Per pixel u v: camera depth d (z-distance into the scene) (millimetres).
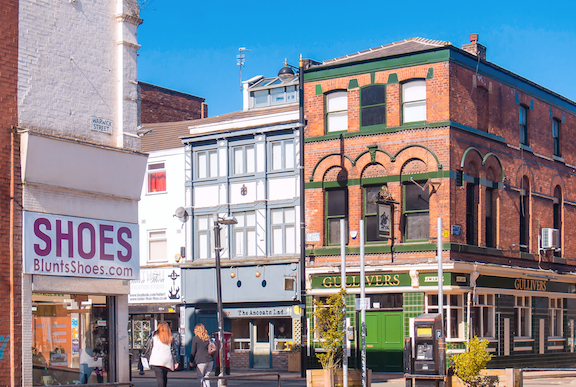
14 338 17109
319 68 31891
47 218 18016
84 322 18938
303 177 31188
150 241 36562
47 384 17797
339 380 21578
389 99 30359
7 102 17484
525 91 34375
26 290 17484
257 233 33469
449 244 28750
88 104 19344
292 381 26703
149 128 40594
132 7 20438
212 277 34500
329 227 31438
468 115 30453
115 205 19797
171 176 36219
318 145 31672
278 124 33062
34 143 17578
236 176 34281
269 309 33062
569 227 37250
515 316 32719
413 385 20234
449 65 29516
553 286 35344
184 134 37719
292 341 32625
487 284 30562
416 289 29016
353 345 30375
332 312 22141
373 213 30562
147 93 45469
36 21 18266
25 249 17484
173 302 35469
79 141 18547
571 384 25734
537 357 33688
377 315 30172
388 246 29844
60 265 18172
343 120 31531
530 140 34562
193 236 35250
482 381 19906
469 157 30344
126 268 19828
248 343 34125
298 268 32312
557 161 36656
